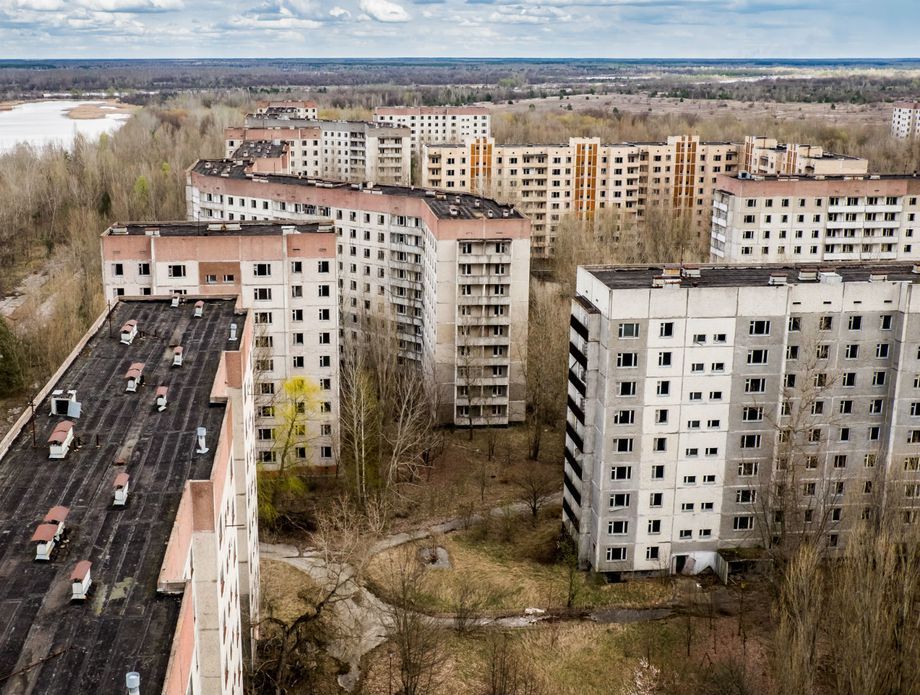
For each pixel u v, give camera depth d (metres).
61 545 54.59
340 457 132.62
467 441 149.25
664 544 105.69
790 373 102.94
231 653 69.38
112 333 89.31
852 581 83.75
